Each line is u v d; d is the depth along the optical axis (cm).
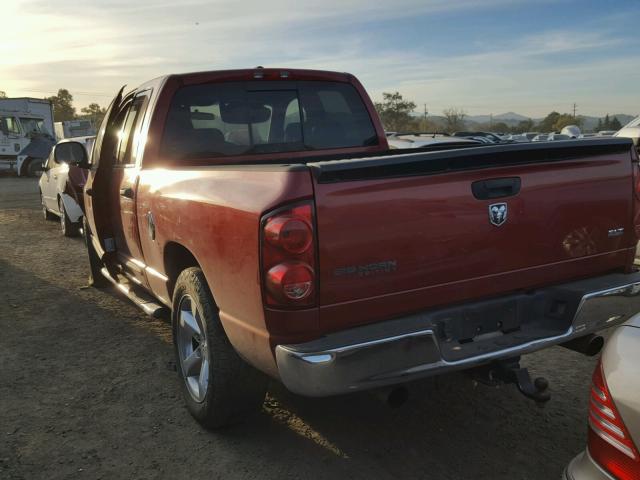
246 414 333
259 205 258
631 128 924
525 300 306
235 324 286
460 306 288
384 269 264
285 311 251
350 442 330
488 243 288
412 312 277
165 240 365
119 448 327
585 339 321
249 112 429
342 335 257
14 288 674
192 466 309
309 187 247
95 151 553
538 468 303
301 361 247
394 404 274
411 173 266
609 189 323
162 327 534
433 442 329
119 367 442
